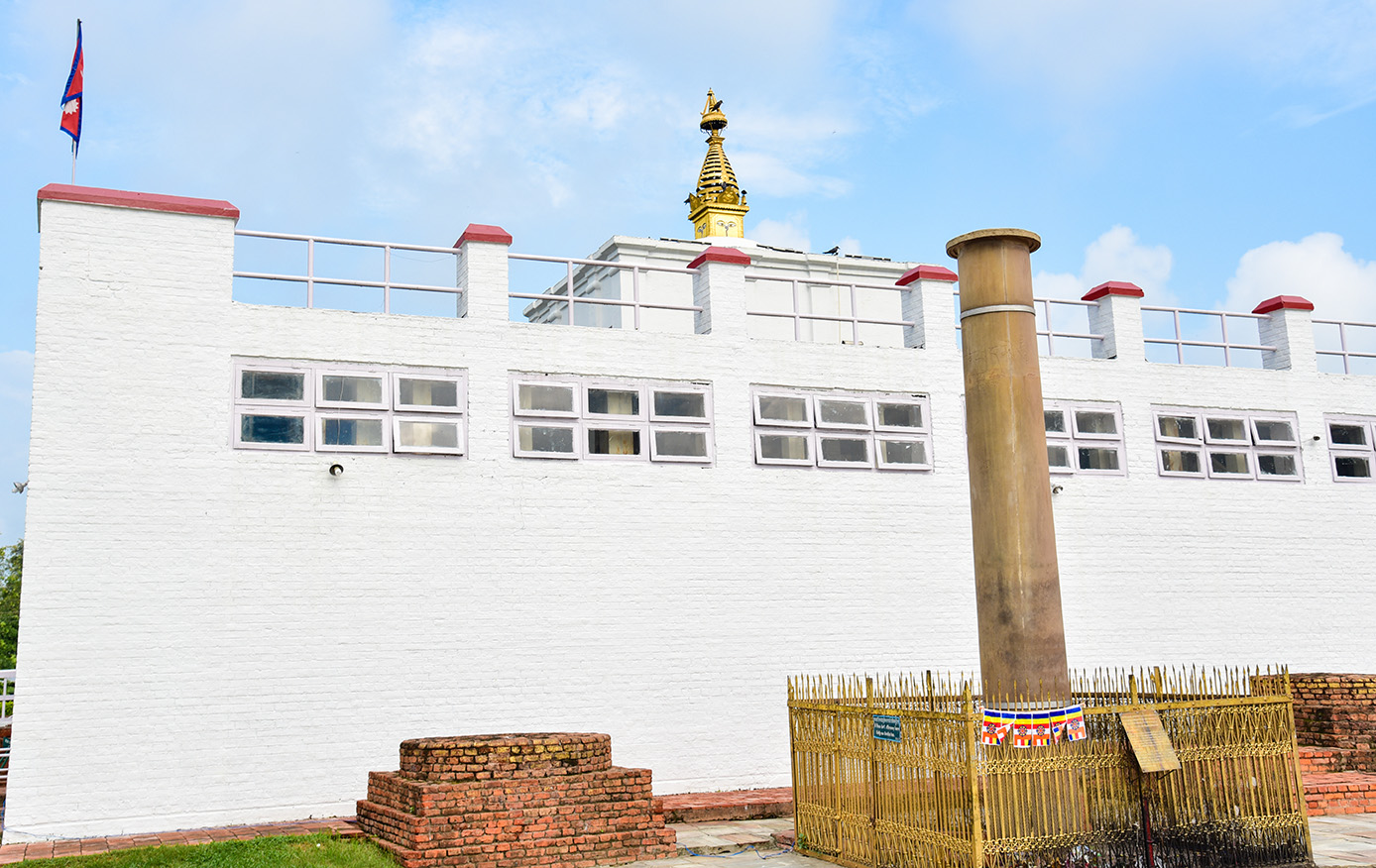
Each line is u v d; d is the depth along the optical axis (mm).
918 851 11016
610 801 12578
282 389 15789
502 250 17359
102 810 14031
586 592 16812
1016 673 12055
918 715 11133
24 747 13836
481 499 16469
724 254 18750
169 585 14758
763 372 18625
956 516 19328
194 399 15305
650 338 18016
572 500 16984
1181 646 20516
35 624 14109
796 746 12977
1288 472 22188
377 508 15922
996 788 10625
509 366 17031
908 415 19438
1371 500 22734
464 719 15844
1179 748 11461
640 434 17609
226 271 15789
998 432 12578
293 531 15461
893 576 18719
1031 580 12234
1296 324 23062
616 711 16672
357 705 15367
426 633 15867
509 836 11969
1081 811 10914
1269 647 21188
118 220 15367
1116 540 20500
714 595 17547
